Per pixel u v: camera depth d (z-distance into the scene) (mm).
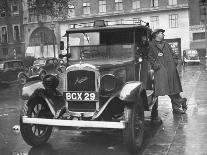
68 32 8391
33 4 37844
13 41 59344
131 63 7887
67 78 7016
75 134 8383
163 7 55031
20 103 15023
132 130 6484
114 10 57500
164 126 8664
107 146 7266
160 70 9430
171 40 55344
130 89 6617
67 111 7066
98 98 6828
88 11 58344
